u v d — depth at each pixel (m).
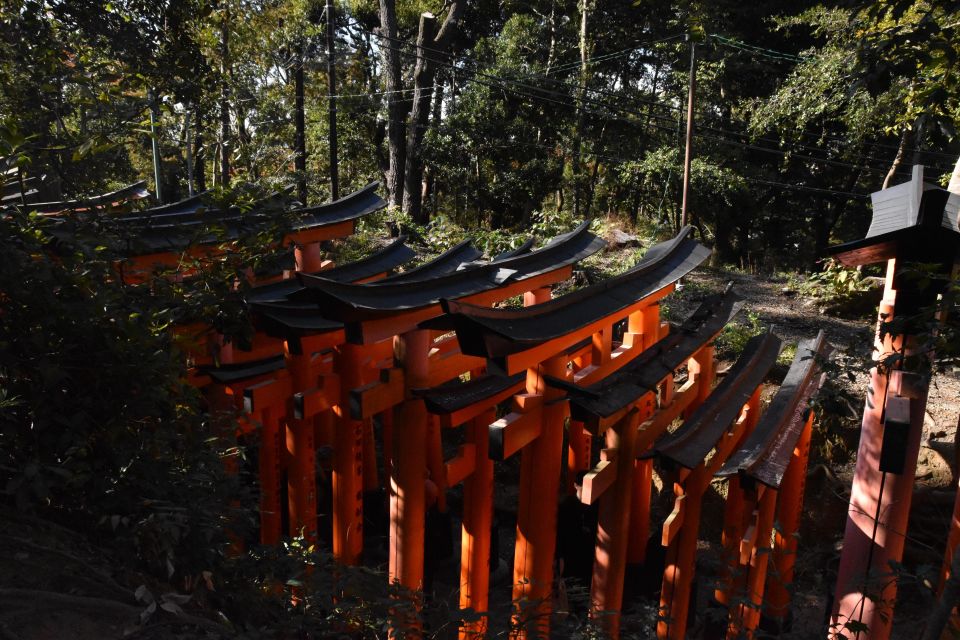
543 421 6.64
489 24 34.81
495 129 28.05
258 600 4.13
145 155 21.12
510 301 15.45
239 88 16.42
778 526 5.95
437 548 10.68
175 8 7.96
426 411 6.78
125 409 3.95
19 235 4.10
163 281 5.50
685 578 7.57
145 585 3.71
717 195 26.17
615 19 28.38
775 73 26.03
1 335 3.81
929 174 21.02
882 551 5.90
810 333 14.96
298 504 8.42
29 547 3.68
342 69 30.08
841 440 11.17
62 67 6.40
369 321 5.94
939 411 11.34
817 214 29.89
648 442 7.32
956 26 3.68
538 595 6.92
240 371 8.03
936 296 5.01
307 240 10.05
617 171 28.45
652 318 8.84
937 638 3.27
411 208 26.03
